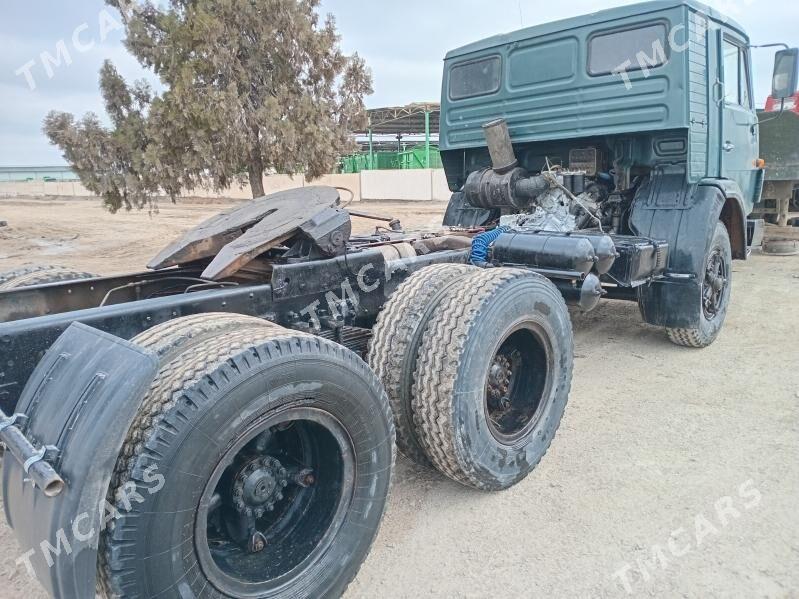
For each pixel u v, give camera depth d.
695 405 4.13
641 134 5.09
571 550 2.67
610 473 3.28
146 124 9.43
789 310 6.52
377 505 2.45
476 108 6.04
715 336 5.42
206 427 1.85
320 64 10.40
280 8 9.81
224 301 2.64
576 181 5.42
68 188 52.78
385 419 2.44
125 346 1.82
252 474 2.20
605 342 5.66
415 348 2.91
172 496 1.80
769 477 3.19
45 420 1.84
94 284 3.29
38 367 2.04
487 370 2.90
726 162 5.68
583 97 5.20
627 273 4.32
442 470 2.95
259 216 3.41
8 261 11.52
